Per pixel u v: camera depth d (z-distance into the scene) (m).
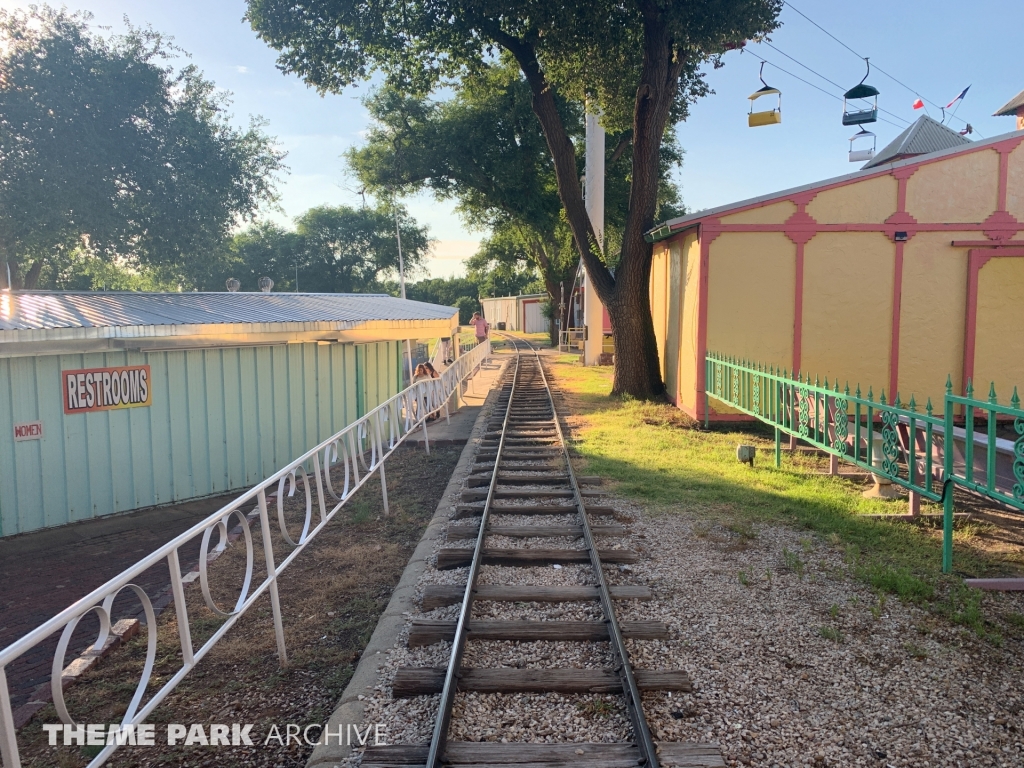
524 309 68.62
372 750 3.33
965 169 12.10
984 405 5.15
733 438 11.48
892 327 12.28
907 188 12.15
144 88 22.05
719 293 12.41
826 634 4.50
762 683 3.95
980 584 5.29
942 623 4.69
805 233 12.25
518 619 4.77
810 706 3.72
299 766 3.51
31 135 20.11
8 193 19.77
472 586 5.17
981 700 3.77
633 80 16.61
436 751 3.19
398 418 9.48
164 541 7.73
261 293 13.51
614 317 16.45
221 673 4.48
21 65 20.31
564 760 3.23
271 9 15.16
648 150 15.17
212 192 23.91
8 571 6.75
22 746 3.72
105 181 21.44
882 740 3.43
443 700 3.58
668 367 15.78
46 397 8.10
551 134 16.31
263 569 6.50
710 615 4.84
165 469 9.26
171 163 23.20
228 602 5.70
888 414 6.56
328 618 5.33
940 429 6.85
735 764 3.25
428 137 29.56
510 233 39.91
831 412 7.89
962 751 3.35
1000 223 12.09
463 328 71.12
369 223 64.25
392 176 30.03
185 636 3.44
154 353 9.11
